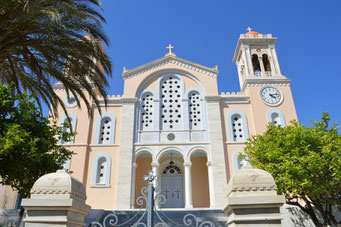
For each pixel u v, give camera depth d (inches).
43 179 209.3
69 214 198.7
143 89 1160.2
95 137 1065.5
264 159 698.2
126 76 1171.3
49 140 509.0
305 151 619.2
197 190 1103.0
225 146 1048.8
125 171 996.6
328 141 629.6
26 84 615.2
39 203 196.2
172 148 1036.5
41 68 572.1
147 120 1112.2
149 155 1110.4
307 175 578.9
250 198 201.8
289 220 722.8
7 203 928.3
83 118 1083.3
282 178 595.5
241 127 1093.8
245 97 1130.0
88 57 580.7
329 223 629.9
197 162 1146.7
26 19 486.3
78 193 217.0
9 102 438.0
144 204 1059.3
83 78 621.3
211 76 1175.6
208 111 1098.7
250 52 1240.8
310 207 670.5
